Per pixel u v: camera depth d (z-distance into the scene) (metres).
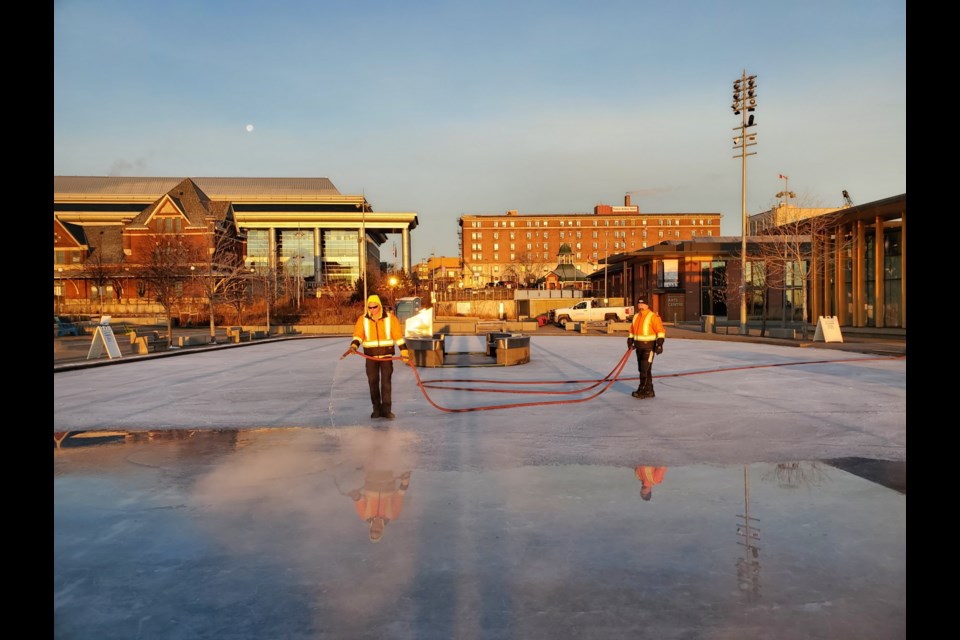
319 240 109.62
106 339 19.47
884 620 3.03
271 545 4.11
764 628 2.96
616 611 3.15
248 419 9.05
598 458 6.46
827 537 4.14
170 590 3.46
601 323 46.69
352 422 8.74
